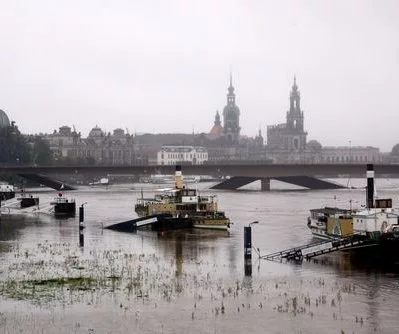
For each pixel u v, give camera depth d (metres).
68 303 68.25
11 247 108.81
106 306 67.31
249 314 64.75
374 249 94.88
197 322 62.28
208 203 146.62
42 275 81.88
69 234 129.00
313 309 66.44
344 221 110.94
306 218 160.12
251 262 93.06
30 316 63.88
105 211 186.50
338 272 85.50
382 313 64.94
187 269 87.44
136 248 108.38
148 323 61.97
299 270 87.00
